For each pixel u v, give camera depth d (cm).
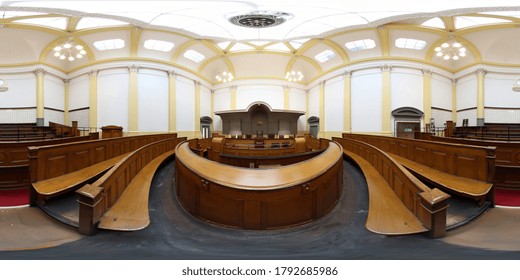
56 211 315
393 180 380
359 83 1325
